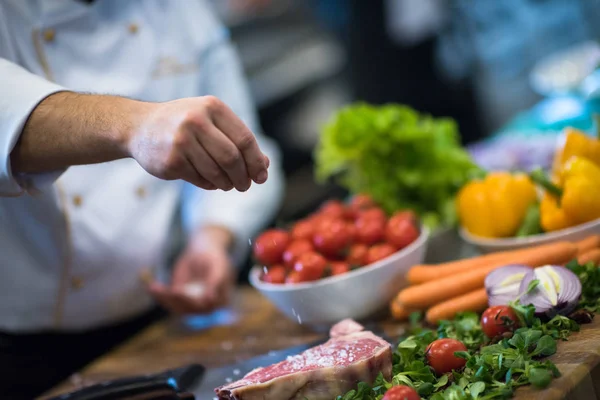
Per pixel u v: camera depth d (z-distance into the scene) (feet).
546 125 8.34
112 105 4.03
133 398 4.59
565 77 8.59
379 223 5.58
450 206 6.37
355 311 5.29
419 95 13.25
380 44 12.89
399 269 5.27
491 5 13.12
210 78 7.52
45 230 6.00
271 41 12.32
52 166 4.34
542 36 13.26
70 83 6.14
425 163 6.73
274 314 6.28
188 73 7.06
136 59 6.58
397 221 5.51
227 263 6.87
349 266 5.36
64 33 6.11
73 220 6.07
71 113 4.12
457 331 4.36
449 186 6.72
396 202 6.74
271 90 11.55
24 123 4.20
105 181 6.42
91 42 6.29
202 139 3.58
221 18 12.53
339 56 13.24
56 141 4.15
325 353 4.14
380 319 5.37
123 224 6.46
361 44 12.94
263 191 7.83
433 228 6.52
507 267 4.48
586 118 7.97
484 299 4.63
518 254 4.81
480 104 13.73
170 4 6.95
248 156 3.70
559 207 5.28
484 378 3.51
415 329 4.62
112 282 6.54
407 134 6.59
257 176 3.78
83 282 6.34
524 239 5.30
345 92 13.24
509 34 13.33
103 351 6.81
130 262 6.57
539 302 4.11
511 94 13.73
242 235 7.52
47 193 5.80
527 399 3.30
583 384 3.41
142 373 5.50
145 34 6.68
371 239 5.51
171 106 3.72
